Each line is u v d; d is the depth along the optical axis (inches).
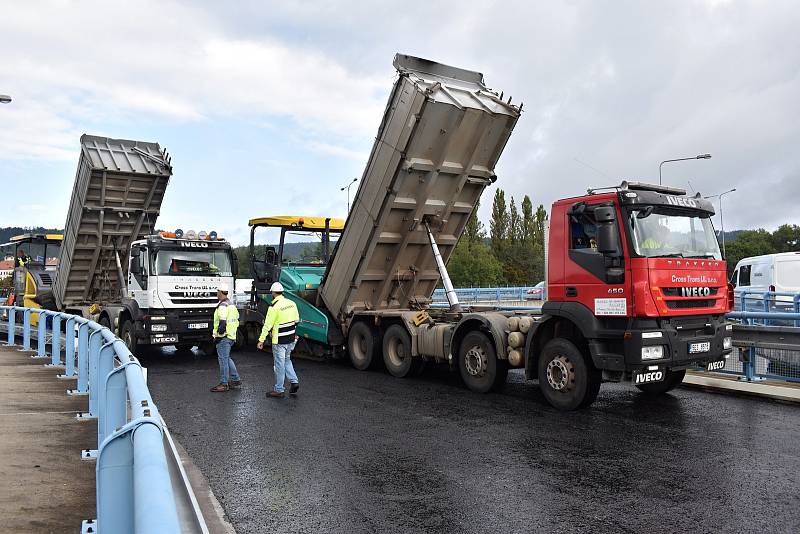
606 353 323.6
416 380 442.6
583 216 339.0
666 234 330.3
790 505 198.4
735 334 399.9
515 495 209.3
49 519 168.9
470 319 395.9
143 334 532.7
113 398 173.5
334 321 516.1
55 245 713.0
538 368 358.6
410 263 495.8
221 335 402.3
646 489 214.1
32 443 245.4
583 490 213.6
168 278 537.6
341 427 301.9
